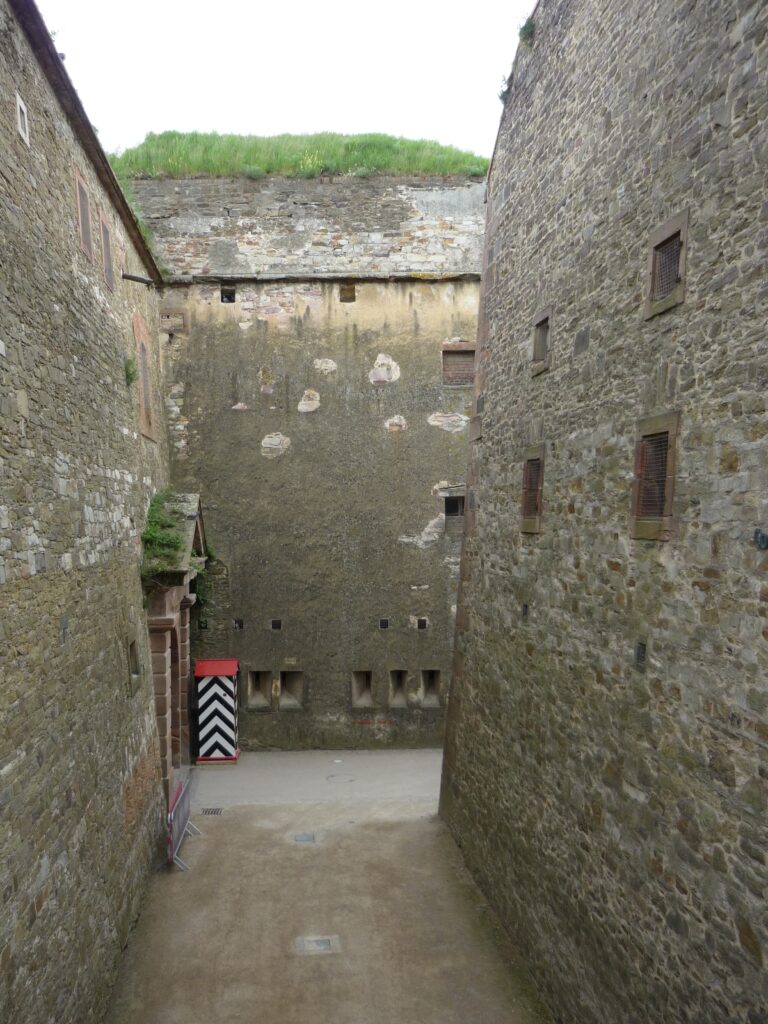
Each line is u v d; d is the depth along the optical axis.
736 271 3.66
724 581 3.72
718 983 3.66
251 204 11.48
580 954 5.12
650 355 4.49
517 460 6.77
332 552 11.60
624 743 4.68
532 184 6.56
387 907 6.90
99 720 5.70
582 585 5.34
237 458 11.49
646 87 4.59
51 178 5.14
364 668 11.66
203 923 6.58
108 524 6.38
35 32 4.65
